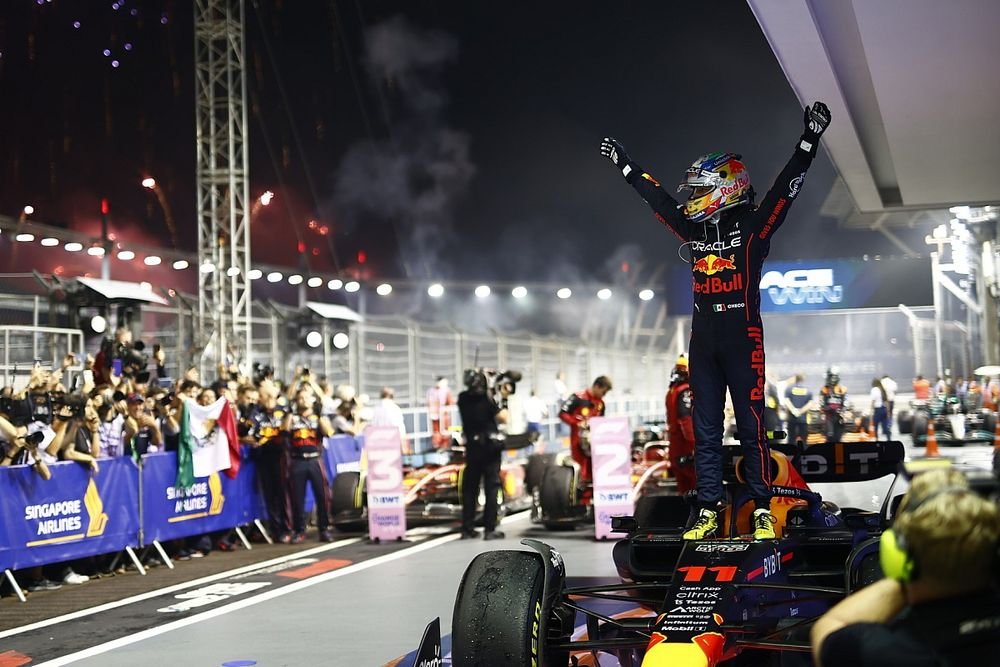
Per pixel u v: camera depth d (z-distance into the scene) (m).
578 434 13.16
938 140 10.70
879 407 28.09
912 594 2.58
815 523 5.67
